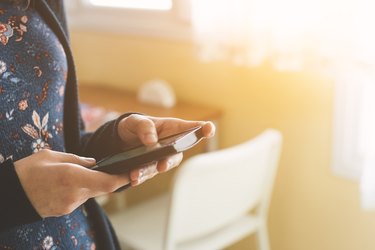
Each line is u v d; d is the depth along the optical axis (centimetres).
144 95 194
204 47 167
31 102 69
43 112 70
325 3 144
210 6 162
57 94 73
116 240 85
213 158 130
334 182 169
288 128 174
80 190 55
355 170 163
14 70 67
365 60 141
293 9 148
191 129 68
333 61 147
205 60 174
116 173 56
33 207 56
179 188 129
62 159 59
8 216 57
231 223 162
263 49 159
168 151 56
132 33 205
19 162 58
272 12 153
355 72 145
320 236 178
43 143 70
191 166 128
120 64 214
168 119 73
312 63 152
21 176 56
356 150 162
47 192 56
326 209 174
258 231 167
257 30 157
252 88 178
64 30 82
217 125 188
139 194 220
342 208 170
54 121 73
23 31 70
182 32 189
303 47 151
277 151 155
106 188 55
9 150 66
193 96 194
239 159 137
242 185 146
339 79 157
